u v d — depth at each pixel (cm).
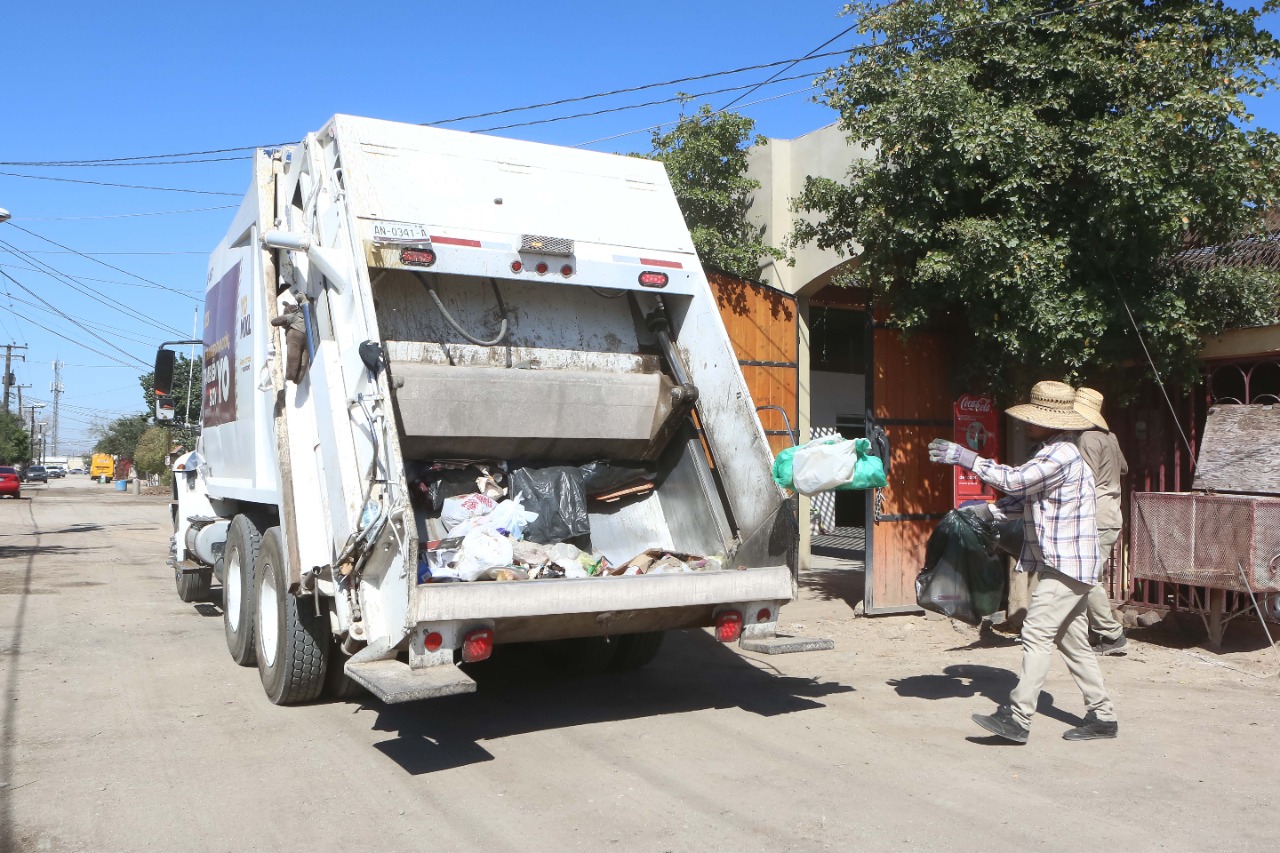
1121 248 809
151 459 4872
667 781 489
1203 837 416
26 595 1109
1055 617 532
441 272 575
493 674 730
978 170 821
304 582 579
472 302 634
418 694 455
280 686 618
